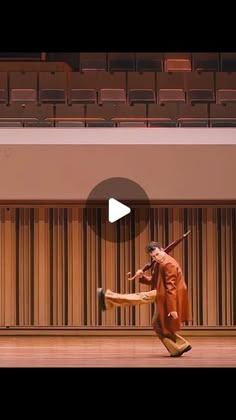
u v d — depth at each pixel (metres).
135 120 12.19
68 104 12.51
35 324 11.16
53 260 11.21
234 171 11.00
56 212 11.20
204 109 12.52
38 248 11.20
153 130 11.21
